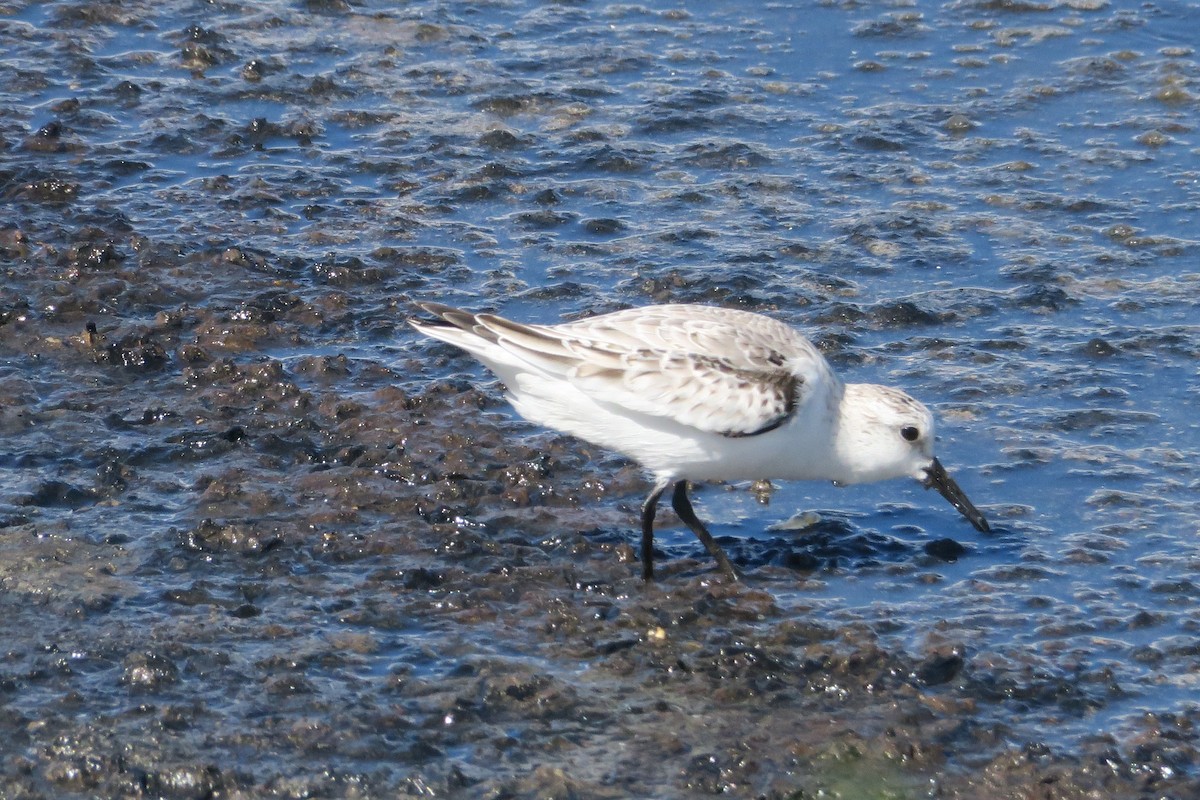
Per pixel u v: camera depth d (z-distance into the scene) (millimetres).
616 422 11023
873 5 21734
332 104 19016
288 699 9758
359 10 21391
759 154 18047
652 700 9938
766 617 10898
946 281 15625
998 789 9180
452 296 15156
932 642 10523
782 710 9883
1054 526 12047
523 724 9672
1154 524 11961
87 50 19844
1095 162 17828
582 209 16969
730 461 11039
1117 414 13461
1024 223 16688
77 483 12102
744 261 15867
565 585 11195
